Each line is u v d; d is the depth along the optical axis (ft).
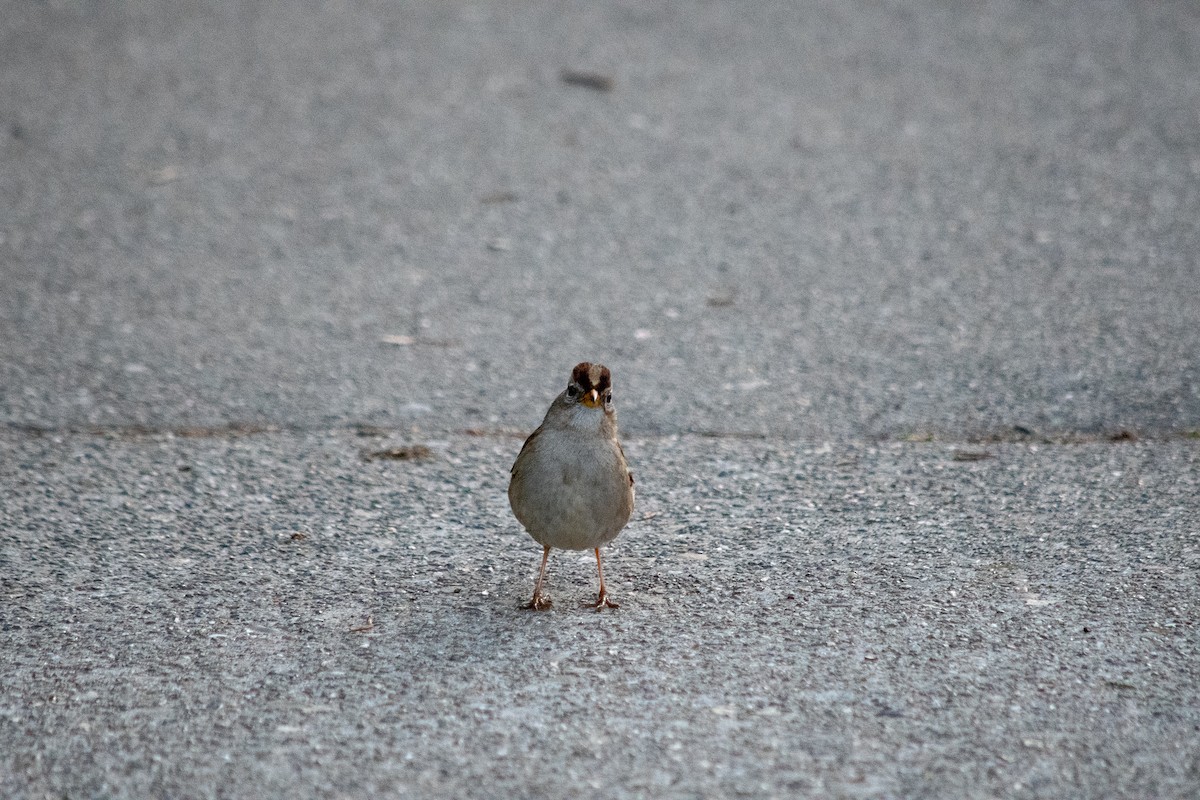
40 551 30.27
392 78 68.69
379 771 22.06
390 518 32.37
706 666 25.36
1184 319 43.01
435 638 26.61
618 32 74.84
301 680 24.93
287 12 78.84
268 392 39.55
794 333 43.75
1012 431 36.65
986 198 54.60
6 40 73.26
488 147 60.85
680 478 34.58
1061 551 30.12
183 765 22.26
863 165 58.29
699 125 62.95
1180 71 67.77
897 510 32.48
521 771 22.04
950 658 25.50
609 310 45.93
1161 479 33.53
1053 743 22.68
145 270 48.80
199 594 28.43
